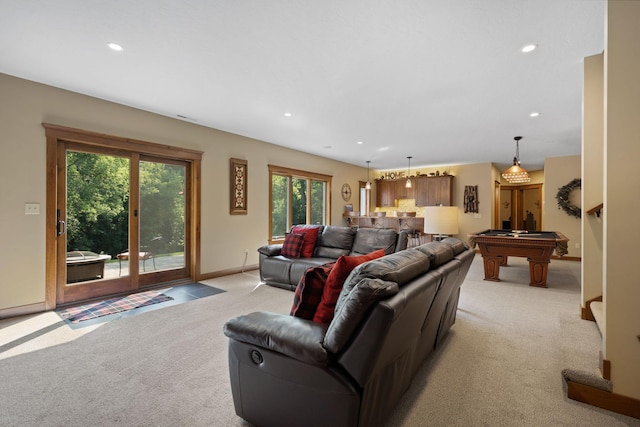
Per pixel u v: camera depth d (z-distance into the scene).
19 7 1.95
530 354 2.31
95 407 1.67
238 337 1.45
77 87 3.25
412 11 1.99
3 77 2.94
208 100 3.61
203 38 2.31
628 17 1.69
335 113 4.07
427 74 2.91
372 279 1.22
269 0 1.89
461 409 1.67
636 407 1.63
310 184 7.01
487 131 4.94
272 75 2.94
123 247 3.90
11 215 3.00
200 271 4.63
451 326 2.80
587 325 2.80
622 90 1.69
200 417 1.59
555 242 4.08
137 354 2.27
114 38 2.32
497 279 4.66
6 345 2.41
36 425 1.53
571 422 1.59
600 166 2.75
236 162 5.14
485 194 7.88
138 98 3.56
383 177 9.48
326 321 1.54
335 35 2.27
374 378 1.28
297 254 4.30
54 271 3.27
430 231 3.92
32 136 3.11
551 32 2.23
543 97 3.48
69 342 2.46
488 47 2.43
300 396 1.32
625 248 1.69
